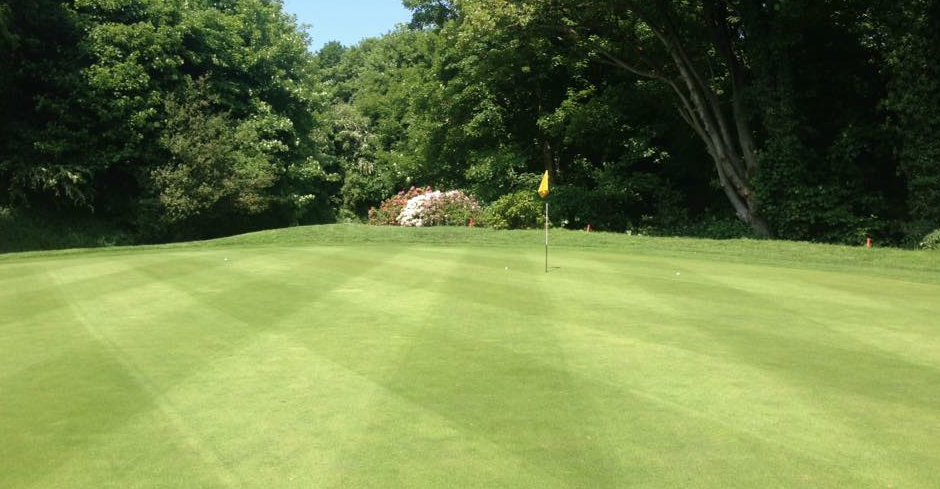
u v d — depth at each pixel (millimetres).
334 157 45719
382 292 10633
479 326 8133
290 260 15227
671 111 30438
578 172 33062
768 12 22828
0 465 4121
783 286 11633
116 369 6273
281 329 7945
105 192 30125
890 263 15812
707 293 10750
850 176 24781
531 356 6738
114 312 9094
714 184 28984
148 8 29625
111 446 4410
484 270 13453
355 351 6910
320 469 4035
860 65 26422
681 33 26422
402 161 41094
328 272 13062
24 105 28312
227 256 16297
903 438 4605
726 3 24391
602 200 29969
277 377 5988
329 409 5129
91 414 5043
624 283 11773
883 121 25906
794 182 23062
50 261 15641
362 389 5633
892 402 5387
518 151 32031
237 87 34344
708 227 26422
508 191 32000
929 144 20234
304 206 37469
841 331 8016
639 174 30156
